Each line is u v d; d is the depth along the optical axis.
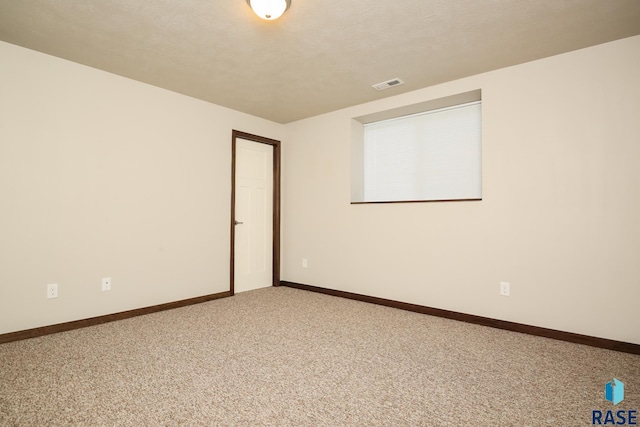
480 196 3.19
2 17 2.11
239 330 2.67
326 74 2.96
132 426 1.42
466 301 2.98
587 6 1.98
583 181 2.47
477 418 1.50
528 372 1.95
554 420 1.48
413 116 3.66
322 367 2.00
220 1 1.95
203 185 3.63
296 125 4.42
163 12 2.06
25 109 2.50
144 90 3.17
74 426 1.41
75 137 2.74
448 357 2.16
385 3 1.96
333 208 4.00
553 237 2.58
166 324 2.82
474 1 1.94
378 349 2.29
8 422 1.43
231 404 1.59
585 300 2.44
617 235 2.34
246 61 2.71
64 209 2.68
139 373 1.90
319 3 1.95
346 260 3.86
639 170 2.28
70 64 2.72
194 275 3.54
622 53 2.35
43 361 2.06
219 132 3.79
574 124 2.51
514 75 2.77
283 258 4.54
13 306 2.43
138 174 3.12
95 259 2.84
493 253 2.85
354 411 1.55
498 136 2.84
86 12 2.06
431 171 3.51
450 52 2.56
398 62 2.73
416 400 1.64
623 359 2.15
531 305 2.65
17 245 2.46
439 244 3.15
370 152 3.99
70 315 2.70
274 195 4.47
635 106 2.30
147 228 3.17
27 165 2.51
